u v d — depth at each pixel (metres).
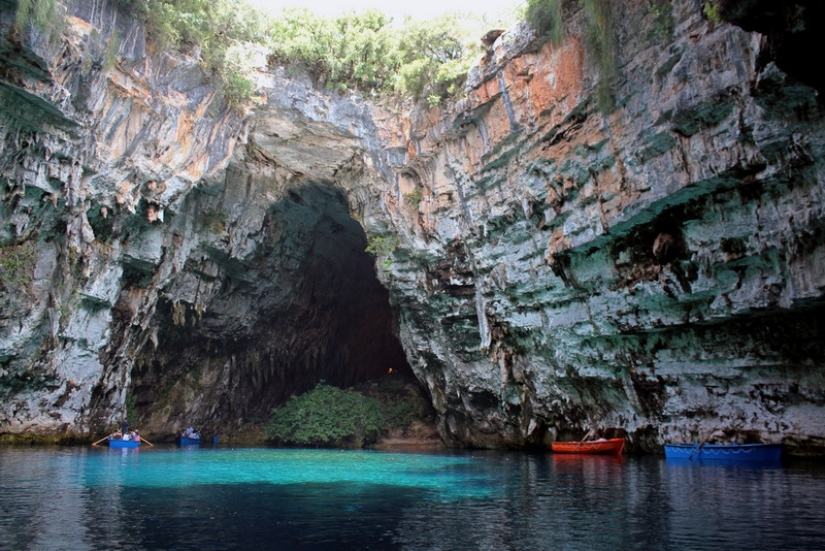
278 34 23.56
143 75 19.52
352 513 9.00
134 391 27.64
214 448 25.69
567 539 7.19
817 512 8.66
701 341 16.69
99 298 21.30
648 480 12.41
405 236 25.16
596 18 16.81
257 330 31.64
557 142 19.12
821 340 14.07
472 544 6.98
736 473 13.17
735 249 14.70
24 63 16.09
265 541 7.11
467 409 26.25
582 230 18.55
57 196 18.61
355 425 29.50
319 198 29.34
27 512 8.65
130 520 8.25
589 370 20.30
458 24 23.06
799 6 9.10
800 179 13.21
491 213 22.14
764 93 12.30
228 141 23.27
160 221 22.69
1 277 18.20
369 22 24.62
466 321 24.89
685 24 14.79
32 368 19.67
